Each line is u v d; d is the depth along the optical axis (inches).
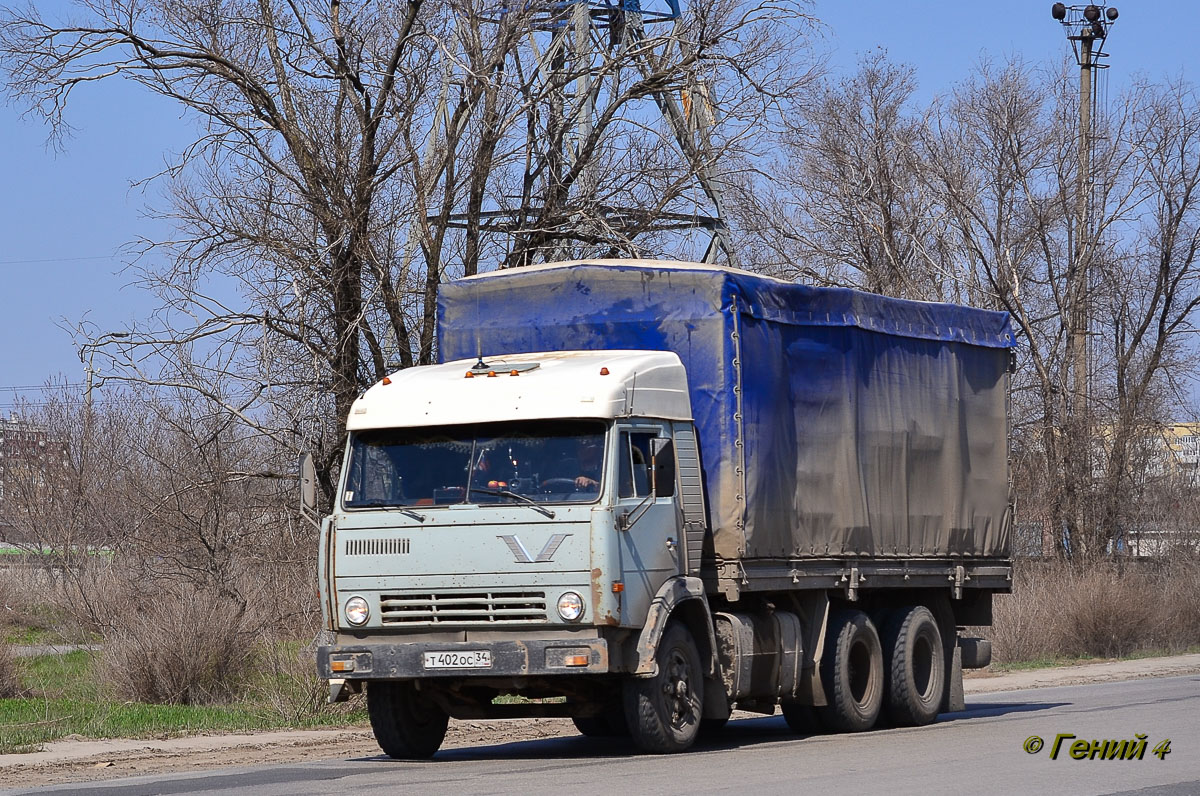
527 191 1114.7
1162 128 1956.2
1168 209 1959.9
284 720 807.1
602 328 660.7
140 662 879.7
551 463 569.0
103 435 1550.2
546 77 1096.8
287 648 898.1
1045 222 1876.2
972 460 822.5
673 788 460.1
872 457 735.1
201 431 1124.5
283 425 995.9
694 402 636.7
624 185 1105.4
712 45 1074.7
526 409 575.5
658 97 1119.0
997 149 1895.9
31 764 639.8
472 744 725.3
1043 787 462.9
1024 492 1795.0
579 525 554.6
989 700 971.9
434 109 1054.4
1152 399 1966.0
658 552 582.2
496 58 1041.5
